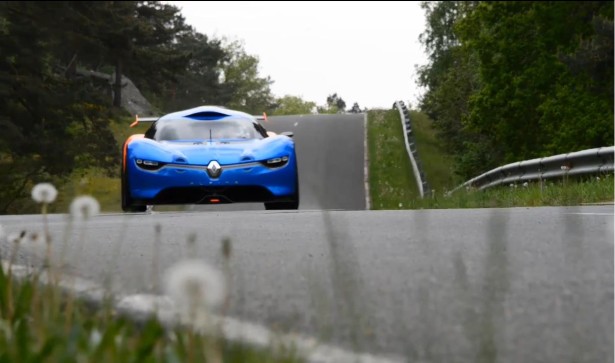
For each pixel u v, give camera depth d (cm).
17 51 7544
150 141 2458
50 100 7550
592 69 7056
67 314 526
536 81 8019
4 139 7075
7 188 7106
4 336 506
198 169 2367
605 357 486
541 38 8044
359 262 806
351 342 526
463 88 10650
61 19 8488
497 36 8394
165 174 2369
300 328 560
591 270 718
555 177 3244
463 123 8769
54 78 8044
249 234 1142
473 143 9681
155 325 490
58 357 442
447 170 10494
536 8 8019
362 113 11794
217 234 1158
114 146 8888
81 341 471
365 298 640
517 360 486
